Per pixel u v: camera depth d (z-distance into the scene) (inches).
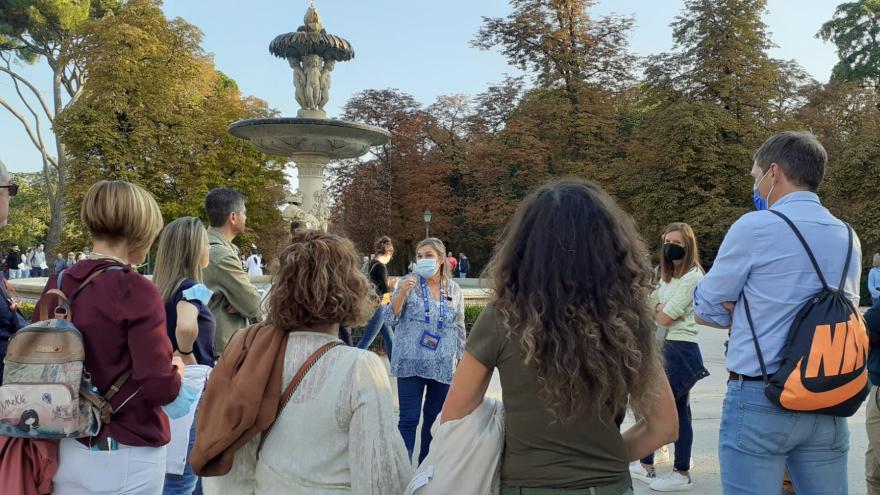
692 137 1236.5
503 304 67.8
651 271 69.6
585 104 1427.2
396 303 189.8
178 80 1334.9
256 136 480.4
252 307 156.0
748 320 98.6
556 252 65.6
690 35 1337.4
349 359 78.7
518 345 67.2
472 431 71.7
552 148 1457.9
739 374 99.3
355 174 1630.2
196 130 1344.7
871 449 131.1
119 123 1269.7
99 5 1641.2
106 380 84.4
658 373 68.4
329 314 80.0
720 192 1246.3
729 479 99.7
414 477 73.7
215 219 164.7
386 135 491.5
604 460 67.7
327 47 510.0
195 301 128.0
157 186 1282.0
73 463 83.9
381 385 78.9
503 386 69.3
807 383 90.3
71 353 80.5
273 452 78.0
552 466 67.0
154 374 84.5
